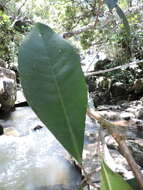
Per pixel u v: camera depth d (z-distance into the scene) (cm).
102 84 1025
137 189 51
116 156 348
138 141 459
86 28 125
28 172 441
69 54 53
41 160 484
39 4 700
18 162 479
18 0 702
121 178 47
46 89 50
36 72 51
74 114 50
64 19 393
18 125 713
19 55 52
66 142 49
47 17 587
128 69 1002
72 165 445
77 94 51
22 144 558
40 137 609
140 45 759
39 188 390
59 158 487
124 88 983
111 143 393
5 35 583
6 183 409
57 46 53
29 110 870
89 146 384
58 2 466
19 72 50
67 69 52
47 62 52
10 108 833
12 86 839
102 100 984
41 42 53
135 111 751
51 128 49
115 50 842
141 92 962
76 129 49
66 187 387
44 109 49
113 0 85
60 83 51
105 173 47
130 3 346
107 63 1047
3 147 539
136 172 47
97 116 57
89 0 245
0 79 817
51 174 429
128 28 90
